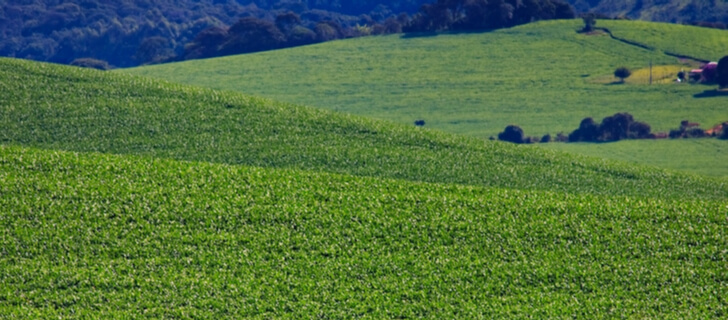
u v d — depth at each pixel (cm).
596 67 11588
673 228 2319
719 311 1881
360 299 1902
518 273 2042
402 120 9688
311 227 2255
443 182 3362
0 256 1989
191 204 2328
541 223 2330
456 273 2039
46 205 2245
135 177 2495
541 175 3534
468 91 10869
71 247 2055
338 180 2662
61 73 4366
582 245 2211
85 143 3609
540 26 13762
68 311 1770
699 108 9506
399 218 2334
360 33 15062
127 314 1769
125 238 2119
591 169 3694
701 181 3644
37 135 3650
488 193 2602
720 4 18600
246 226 2233
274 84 11300
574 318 1842
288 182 2578
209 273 1984
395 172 3453
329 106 10300
